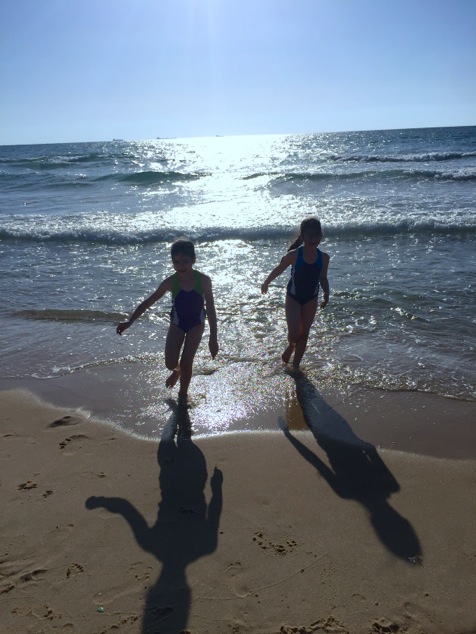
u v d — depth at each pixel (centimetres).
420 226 1146
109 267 952
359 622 238
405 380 497
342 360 545
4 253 1067
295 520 307
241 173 2642
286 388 488
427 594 253
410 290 761
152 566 271
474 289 758
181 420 433
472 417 429
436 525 302
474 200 1482
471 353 554
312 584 259
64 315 701
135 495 332
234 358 557
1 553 280
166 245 1130
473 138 6575
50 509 317
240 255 1028
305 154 4900
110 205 1697
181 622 237
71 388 494
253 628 234
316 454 381
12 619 238
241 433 413
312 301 523
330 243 1093
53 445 394
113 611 243
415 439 399
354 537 292
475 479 346
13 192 2139
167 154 5659
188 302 460
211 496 331
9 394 482
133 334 633
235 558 276
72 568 269
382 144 6275
